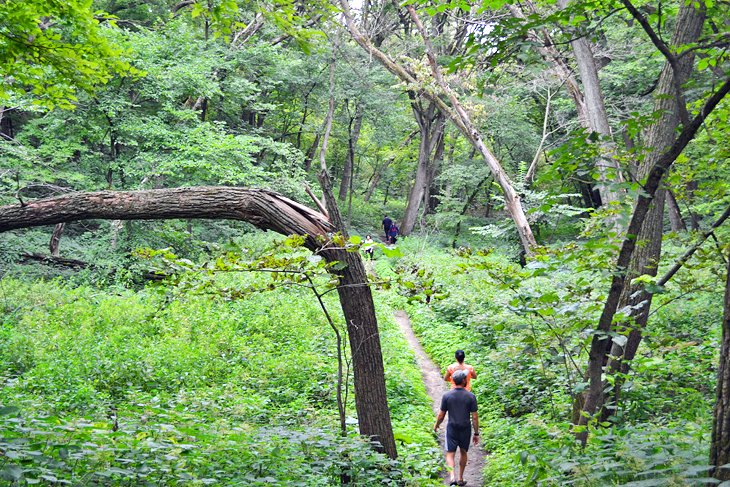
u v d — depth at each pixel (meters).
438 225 39.56
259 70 30.36
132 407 8.38
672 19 17.88
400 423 10.66
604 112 13.13
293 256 6.88
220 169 20.39
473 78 17.80
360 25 23.83
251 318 16.28
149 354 12.31
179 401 9.30
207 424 7.47
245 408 9.52
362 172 60.03
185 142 20.77
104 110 19.48
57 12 6.87
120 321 15.22
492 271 6.52
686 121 5.14
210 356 12.88
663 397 8.66
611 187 5.21
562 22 5.34
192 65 21.69
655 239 8.20
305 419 9.27
